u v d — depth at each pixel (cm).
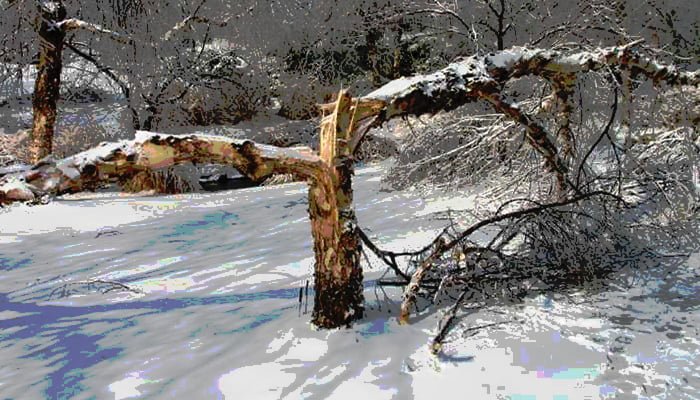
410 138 1033
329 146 407
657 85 573
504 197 736
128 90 1490
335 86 1878
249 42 1562
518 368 350
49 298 572
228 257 706
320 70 1845
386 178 1075
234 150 375
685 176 612
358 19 1595
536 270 482
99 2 1300
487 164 809
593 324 407
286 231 840
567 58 524
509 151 717
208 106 1791
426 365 361
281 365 371
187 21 1423
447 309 447
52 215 998
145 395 347
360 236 436
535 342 383
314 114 1941
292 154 390
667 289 462
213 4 1474
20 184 341
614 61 538
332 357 377
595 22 920
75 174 350
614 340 381
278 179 1566
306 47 1759
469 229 458
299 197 1144
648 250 544
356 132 425
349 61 1869
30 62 1297
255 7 1509
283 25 1569
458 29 1091
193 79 1603
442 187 952
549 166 567
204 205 1109
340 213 411
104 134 1514
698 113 609
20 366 402
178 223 943
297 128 1838
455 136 939
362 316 432
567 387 327
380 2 1445
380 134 1667
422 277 437
